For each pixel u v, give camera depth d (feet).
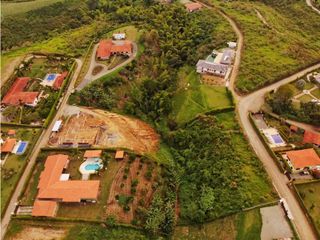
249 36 441.68
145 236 253.44
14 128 329.93
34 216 254.68
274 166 277.85
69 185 268.82
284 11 570.05
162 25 477.36
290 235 237.04
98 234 248.32
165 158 312.29
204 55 414.21
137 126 337.93
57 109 349.20
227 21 492.54
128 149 304.50
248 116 325.01
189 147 313.53
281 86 338.34
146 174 287.89
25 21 602.44
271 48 415.85
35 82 383.45
